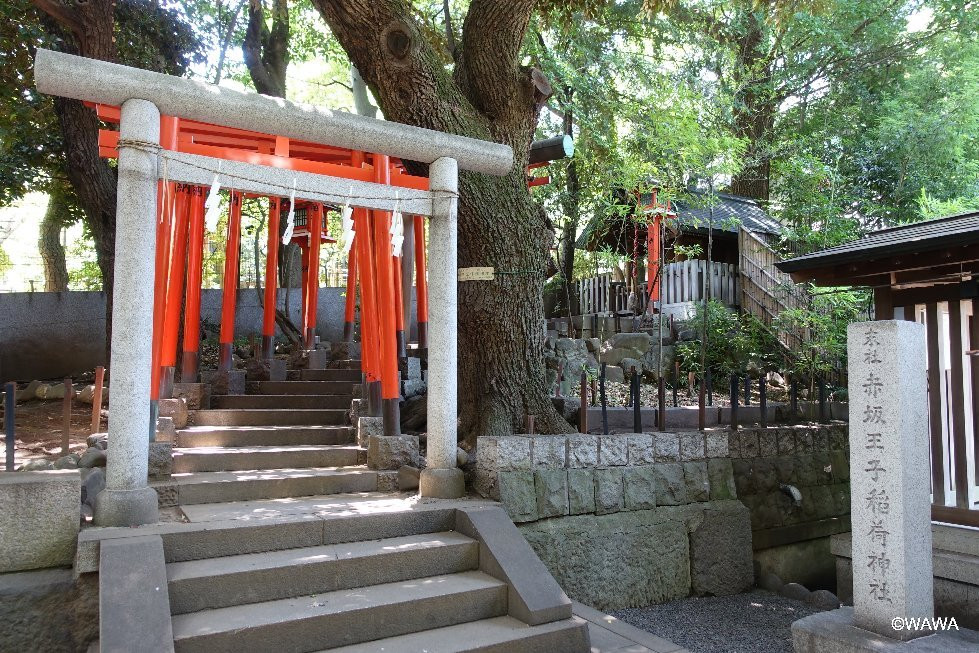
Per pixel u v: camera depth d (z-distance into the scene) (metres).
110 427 4.15
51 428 7.15
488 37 6.28
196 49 10.76
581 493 5.55
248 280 16.95
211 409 7.35
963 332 5.34
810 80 15.95
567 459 5.58
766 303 11.22
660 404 6.64
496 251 6.35
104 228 9.48
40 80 3.98
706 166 9.83
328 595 3.96
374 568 4.20
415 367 8.23
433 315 5.42
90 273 18.11
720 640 4.86
